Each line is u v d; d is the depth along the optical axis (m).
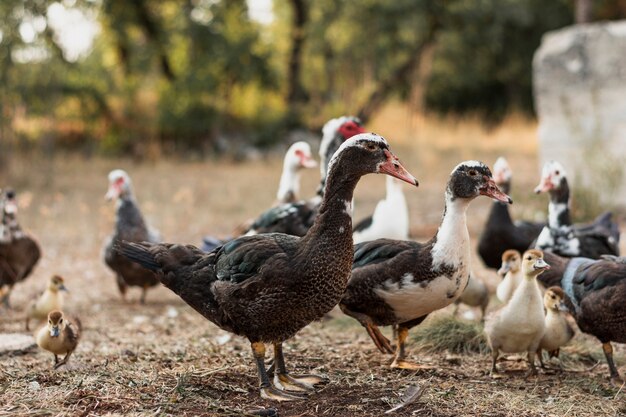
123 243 5.55
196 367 5.84
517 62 31.47
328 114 26.66
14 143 18.41
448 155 22.39
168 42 23.52
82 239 12.22
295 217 7.36
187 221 13.70
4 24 16.88
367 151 4.96
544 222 8.71
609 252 7.59
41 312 7.12
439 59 30.50
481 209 14.86
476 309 8.05
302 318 5.04
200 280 5.23
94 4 20.36
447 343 6.51
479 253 8.60
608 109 13.16
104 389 5.23
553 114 13.73
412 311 5.73
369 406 5.05
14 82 17.52
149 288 8.92
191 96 23.05
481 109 33.12
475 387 5.52
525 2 27.59
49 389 5.23
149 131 22.88
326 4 26.03
